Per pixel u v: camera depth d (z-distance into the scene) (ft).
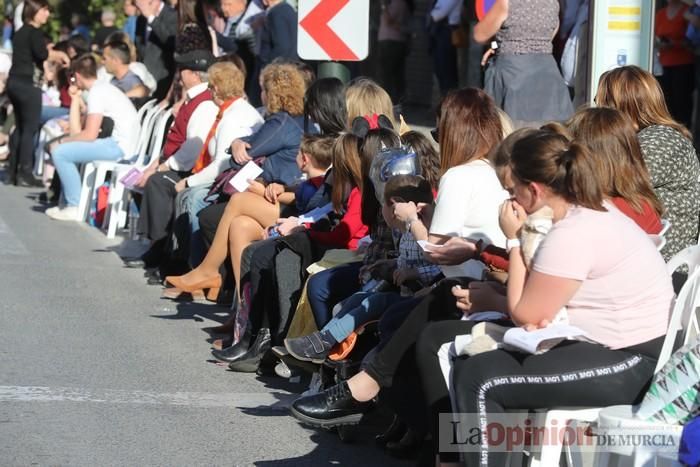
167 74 68.18
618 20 37.52
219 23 62.03
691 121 54.65
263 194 40.40
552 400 21.80
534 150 22.44
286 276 34.09
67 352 36.24
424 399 24.25
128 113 63.93
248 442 28.63
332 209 35.24
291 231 35.40
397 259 29.30
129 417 29.99
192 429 29.37
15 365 34.32
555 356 21.85
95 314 41.98
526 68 41.60
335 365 29.48
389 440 28.60
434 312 25.40
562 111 41.96
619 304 22.12
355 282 31.60
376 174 29.43
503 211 23.04
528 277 22.21
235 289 41.32
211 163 46.26
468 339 22.94
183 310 43.57
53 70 84.23
